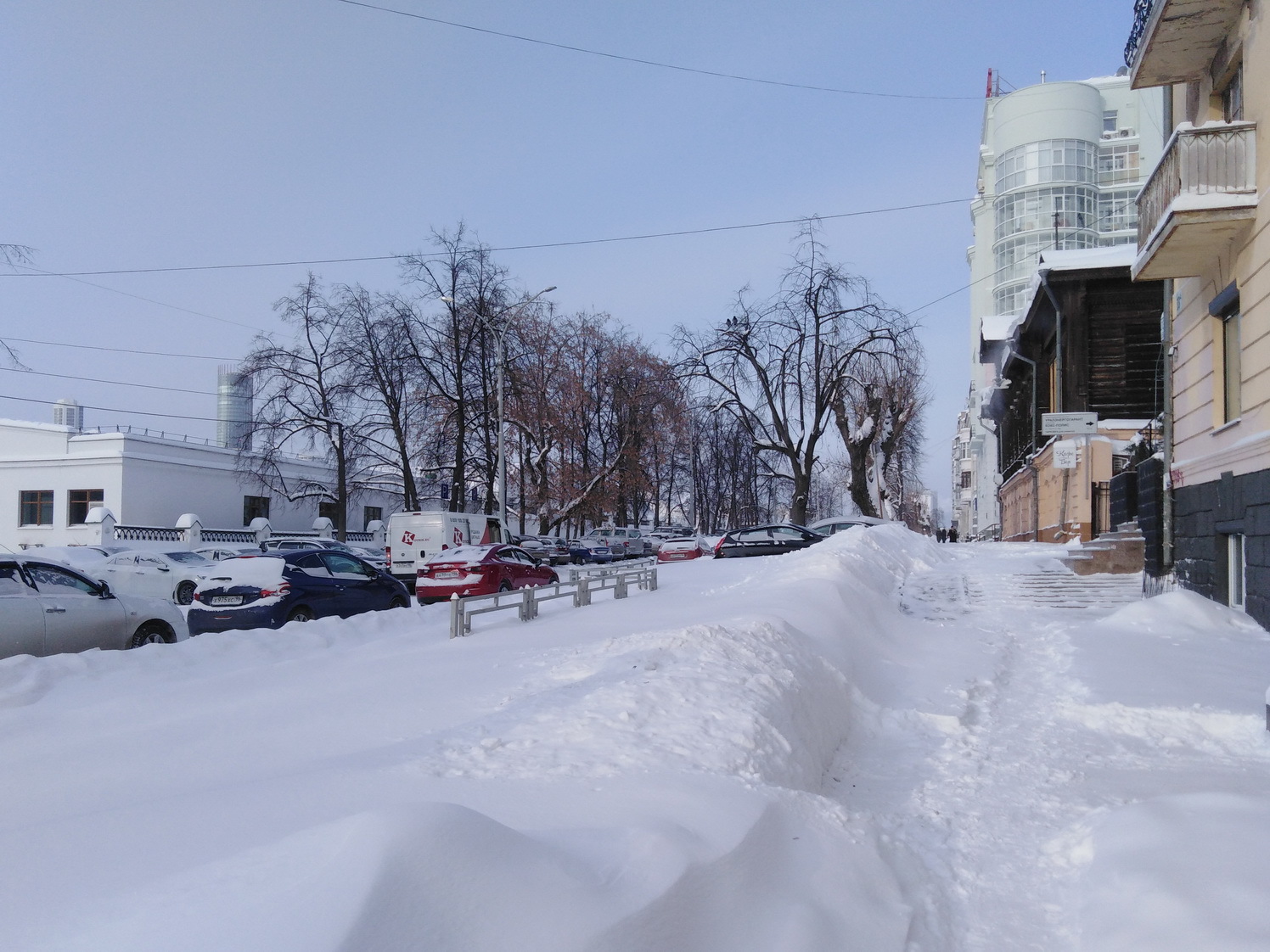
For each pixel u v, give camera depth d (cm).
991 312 8581
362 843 266
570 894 278
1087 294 2936
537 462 4309
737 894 333
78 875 298
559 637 1051
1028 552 2434
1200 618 1108
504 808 378
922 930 375
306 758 573
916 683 906
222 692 859
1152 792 557
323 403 3875
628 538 4862
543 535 4431
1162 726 714
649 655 691
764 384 3562
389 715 677
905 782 603
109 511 4056
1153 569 1491
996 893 416
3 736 714
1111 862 402
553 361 4291
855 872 401
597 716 533
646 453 4859
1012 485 4006
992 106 8500
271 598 1404
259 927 233
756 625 784
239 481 4878
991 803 550
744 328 3575
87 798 512
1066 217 7950
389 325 3659
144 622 1214
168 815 364
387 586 1658
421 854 267
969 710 795
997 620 1309
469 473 3981
